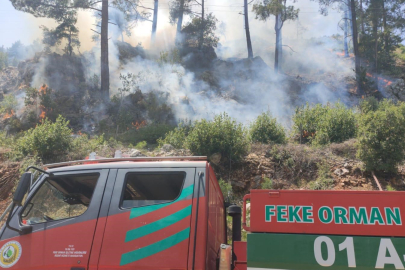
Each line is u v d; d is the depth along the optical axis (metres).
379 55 31.89
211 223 4.03
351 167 10.10
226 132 10.92
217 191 4.69
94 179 4.18
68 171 4.21
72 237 3.85
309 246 3.47
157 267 3.62
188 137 11.46
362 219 3.47
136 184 4.04
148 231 3.76
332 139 12.28
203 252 3.63
